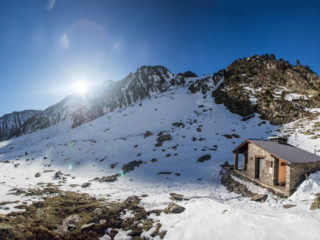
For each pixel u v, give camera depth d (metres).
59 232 10.43
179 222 11.88
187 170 30.53
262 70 77.19
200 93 84.81
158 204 16.66
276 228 9.50
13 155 54.25
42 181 28.69
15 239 8.71
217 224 10.81
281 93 60.00
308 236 8.44
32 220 11.39
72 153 44.88
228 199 17.92
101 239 10.60
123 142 46.91
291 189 15.95
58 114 149.25
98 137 56.88
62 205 15.36
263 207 14.10
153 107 76.56
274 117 49.50
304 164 16.64
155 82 136.38
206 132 47.03
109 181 27.98
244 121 52.66
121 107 126.75
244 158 25.02
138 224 12.28
